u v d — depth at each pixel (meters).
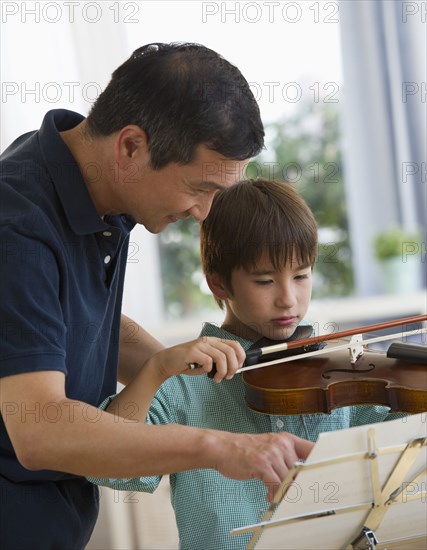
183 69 1.57
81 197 1.68
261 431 1.97
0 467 1.72
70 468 1.47
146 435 1.45
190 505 1.85
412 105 4.76
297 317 2.04
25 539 1.75
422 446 1.32
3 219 1.54
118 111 1.61
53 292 1.56
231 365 1.76
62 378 1.52
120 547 3.20
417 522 1.52
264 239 1.94
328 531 1.45
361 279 4.84
